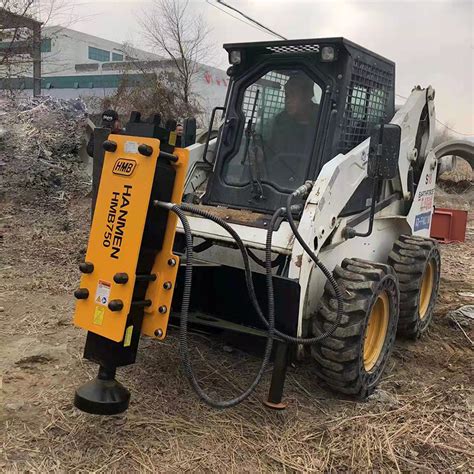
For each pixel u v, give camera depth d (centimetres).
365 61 387
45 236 763
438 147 1382
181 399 353
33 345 425
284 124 380
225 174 396
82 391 288
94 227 285
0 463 283
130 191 274
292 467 297
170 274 288
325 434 329
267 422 336
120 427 318
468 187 1808
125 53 2441
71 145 1055
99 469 283
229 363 407
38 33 1312
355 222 392
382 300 372
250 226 353
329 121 363
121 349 285
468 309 547
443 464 309
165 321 290
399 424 344
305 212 332
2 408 332
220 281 378
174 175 283
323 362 346
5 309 501
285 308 334
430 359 449
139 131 278
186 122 448
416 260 451
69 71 3061
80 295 283
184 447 306
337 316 323
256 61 395
